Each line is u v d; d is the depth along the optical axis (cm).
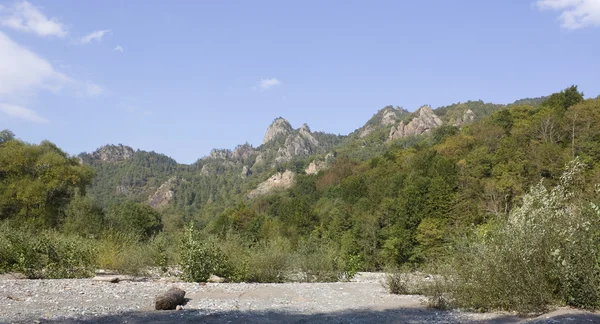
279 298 1326
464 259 1127
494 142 7956
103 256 1948
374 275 2786
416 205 5400
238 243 2044
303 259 2120
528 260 970
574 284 941
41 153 4462
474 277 1065
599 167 5206
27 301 1088
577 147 6103
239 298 1294
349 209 7238
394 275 1565
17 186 3969
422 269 1545
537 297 957
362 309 1134
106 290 1324
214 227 9144
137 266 1916
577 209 978
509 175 5484
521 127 7906
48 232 1959
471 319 941
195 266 1755
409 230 5231
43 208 3931
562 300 962
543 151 5706
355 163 13925
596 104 7062
